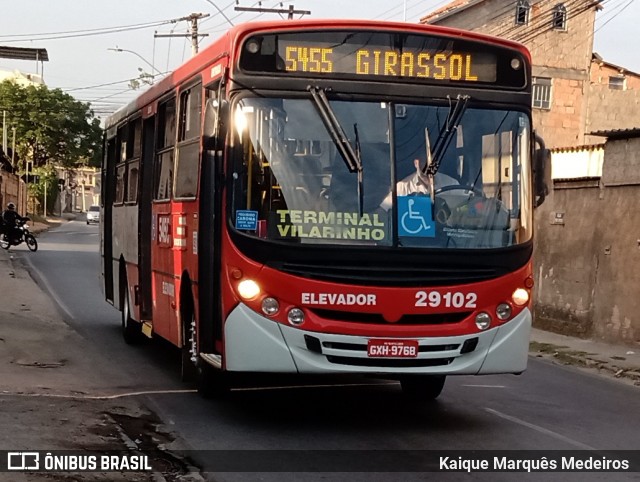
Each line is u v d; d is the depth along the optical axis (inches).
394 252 304.8
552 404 408.8
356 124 312.7
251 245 303.9
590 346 639.8
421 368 306.2
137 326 513.7
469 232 314.0
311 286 301.0
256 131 309.7
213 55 342.3
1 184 2183.8
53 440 287.7
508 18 1635.1
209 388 365.1
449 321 309.6
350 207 306.5
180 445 294.2
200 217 335.3
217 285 321.4
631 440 335.9
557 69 1648.6
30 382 384.5
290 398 381.4
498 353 314.5
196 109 368.2
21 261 1122.7
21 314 597.6
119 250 546.9
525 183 326.3
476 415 364.5
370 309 301.9
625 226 647.8
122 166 546.6
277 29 313.0
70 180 4315.9
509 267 316.5
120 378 412.5
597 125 1659.7
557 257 734.5
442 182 314.7
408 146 314.2
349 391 403.9
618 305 650.2
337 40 316.2
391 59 318.3
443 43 323.0
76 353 476.1
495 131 324.5
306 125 310.8
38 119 2955.2
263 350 301.9
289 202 306.0
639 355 596.4
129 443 292.5
